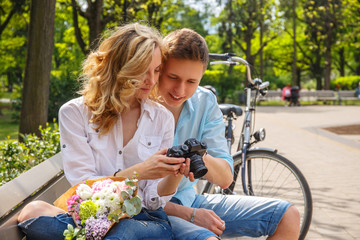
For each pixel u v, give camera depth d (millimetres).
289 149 9188
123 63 1876
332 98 30516
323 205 4934
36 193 2193
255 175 3551
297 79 48062
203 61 2057
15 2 17438
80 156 1929
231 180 2332
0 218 1636
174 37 2070
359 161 7812
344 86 36906
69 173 1920
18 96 19469
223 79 29672
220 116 2531
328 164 7496
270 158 3498
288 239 2195
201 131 2455
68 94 15023
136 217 1820
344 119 16906
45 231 1660
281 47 40906
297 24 38188
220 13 31547
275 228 2191
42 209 1770
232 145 4074
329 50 33062
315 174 6676
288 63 44062
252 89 3758
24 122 5891
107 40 1942
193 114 2441
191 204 2367
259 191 3523
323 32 33938
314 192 5555
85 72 2008
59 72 19875
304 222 3219
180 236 1863
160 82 2111
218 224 2084
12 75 23141
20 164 3684
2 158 3670
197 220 2105
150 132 2074
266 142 10258
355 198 5227
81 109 1982
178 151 1739
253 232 2234
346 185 5930
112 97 1896
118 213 1624
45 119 5984
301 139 10828
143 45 1838
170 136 2139
